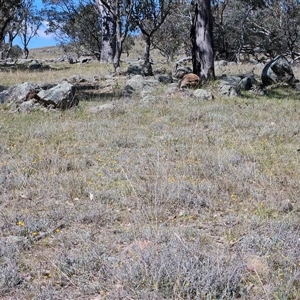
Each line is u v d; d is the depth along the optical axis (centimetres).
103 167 545
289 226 355
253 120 876
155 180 479
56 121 883
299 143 693
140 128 811
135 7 2130
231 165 549
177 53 3569
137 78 1395
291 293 258
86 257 301
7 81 1588
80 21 3541
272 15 3117
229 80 1359
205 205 422
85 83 1512
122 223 380
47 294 262
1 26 3553
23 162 568
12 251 315
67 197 440
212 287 258
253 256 303
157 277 268
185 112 941
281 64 1438
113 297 259
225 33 3206
